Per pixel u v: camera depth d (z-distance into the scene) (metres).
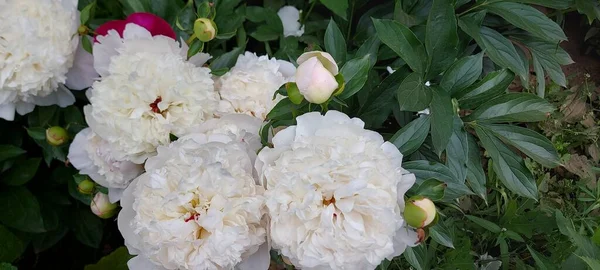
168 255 0.48
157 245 0.48
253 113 0.61
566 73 1.13
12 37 0.69
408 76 0.57
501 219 0.81
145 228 0.48
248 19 0.96
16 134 0.92
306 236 0.46
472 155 0.64
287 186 0.46
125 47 0.63
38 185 0.97
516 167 0.61
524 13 0.71
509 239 0.88
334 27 0.63
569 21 1.12
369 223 0.47
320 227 0.46
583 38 1.13
